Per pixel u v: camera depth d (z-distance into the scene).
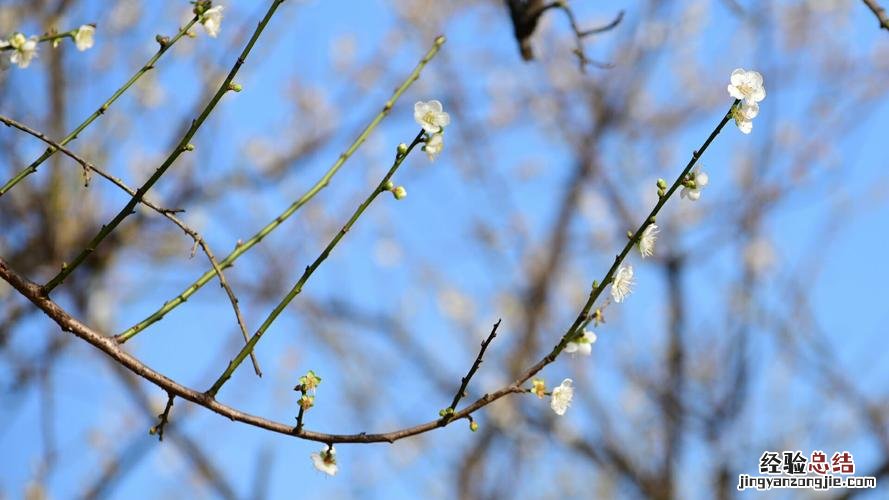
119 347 3.24
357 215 3.26
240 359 3.24
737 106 3.17
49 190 7.36
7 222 7.41
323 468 3.27
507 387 3.32
